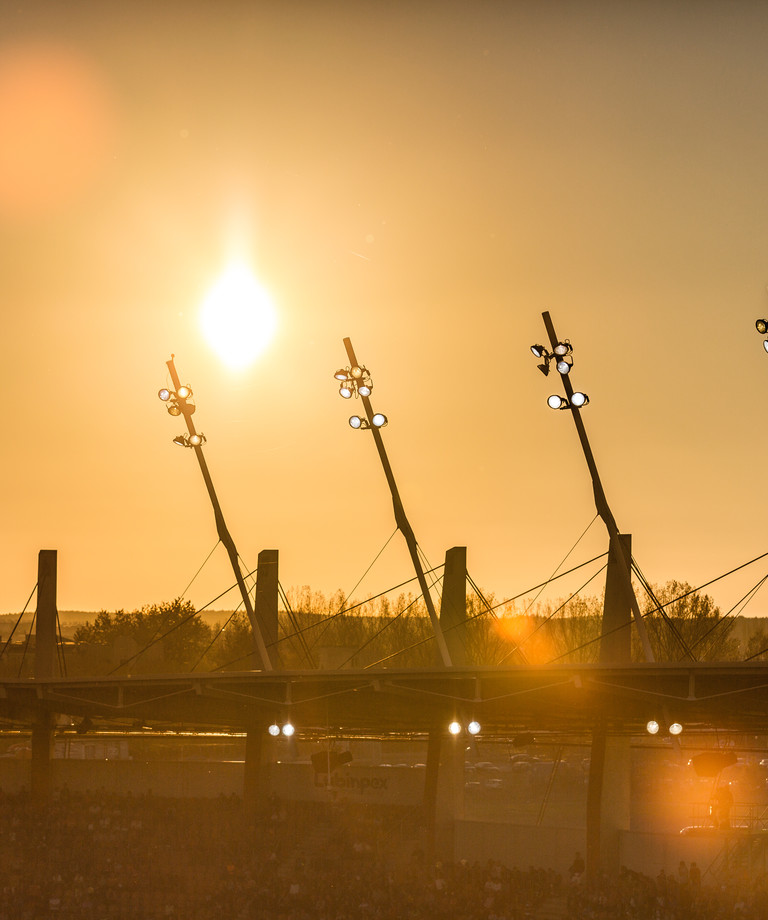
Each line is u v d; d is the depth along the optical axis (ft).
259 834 257.55
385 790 276.00
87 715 260.62
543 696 209.05
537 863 234.58
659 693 186.91
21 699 248.52
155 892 224.33
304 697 227.40
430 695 215.92
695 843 212.23
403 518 210.38
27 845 248.93
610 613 217.56
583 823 273.95
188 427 236.43
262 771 283.79
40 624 276.82
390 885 220.84
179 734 344.69
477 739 264.72
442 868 228.84
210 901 217.97
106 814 270.87
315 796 286.05
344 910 208.23
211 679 222.48
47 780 273.33
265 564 284.00
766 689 194.70
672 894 196.13
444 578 251.39
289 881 226.58
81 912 215.92
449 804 255.91
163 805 280.92
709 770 207.72
